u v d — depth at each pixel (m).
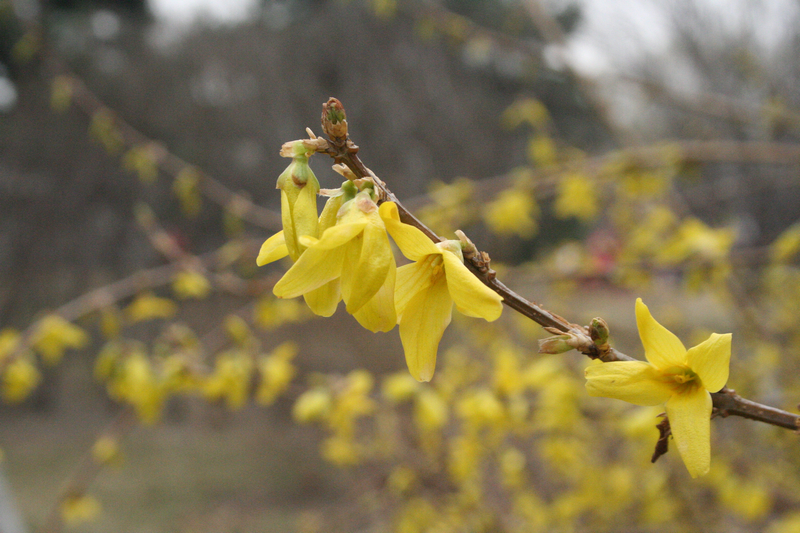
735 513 3.34
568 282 3.56
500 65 13.21
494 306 0.68
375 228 0.71
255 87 13.05
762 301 4.25
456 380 3.19
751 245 8.98
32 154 11.61
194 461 7.20
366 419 4.19
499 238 9.59
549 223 12.54
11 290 11.20
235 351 2.73
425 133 13.05
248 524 5.42
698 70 8.38
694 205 4.52
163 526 5.58
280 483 6.28
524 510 3.49
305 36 13.29
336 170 0.80
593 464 3.41
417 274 0.80
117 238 11.71
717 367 0.76
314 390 2.47
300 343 7.59
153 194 11.61
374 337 7.41
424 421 2.32
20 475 7.35
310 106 13.10
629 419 2.01
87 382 9.91
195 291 2.96
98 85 12.05
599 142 13.03
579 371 2.89
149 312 3.16
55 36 11.45
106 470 7.20
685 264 2.53
